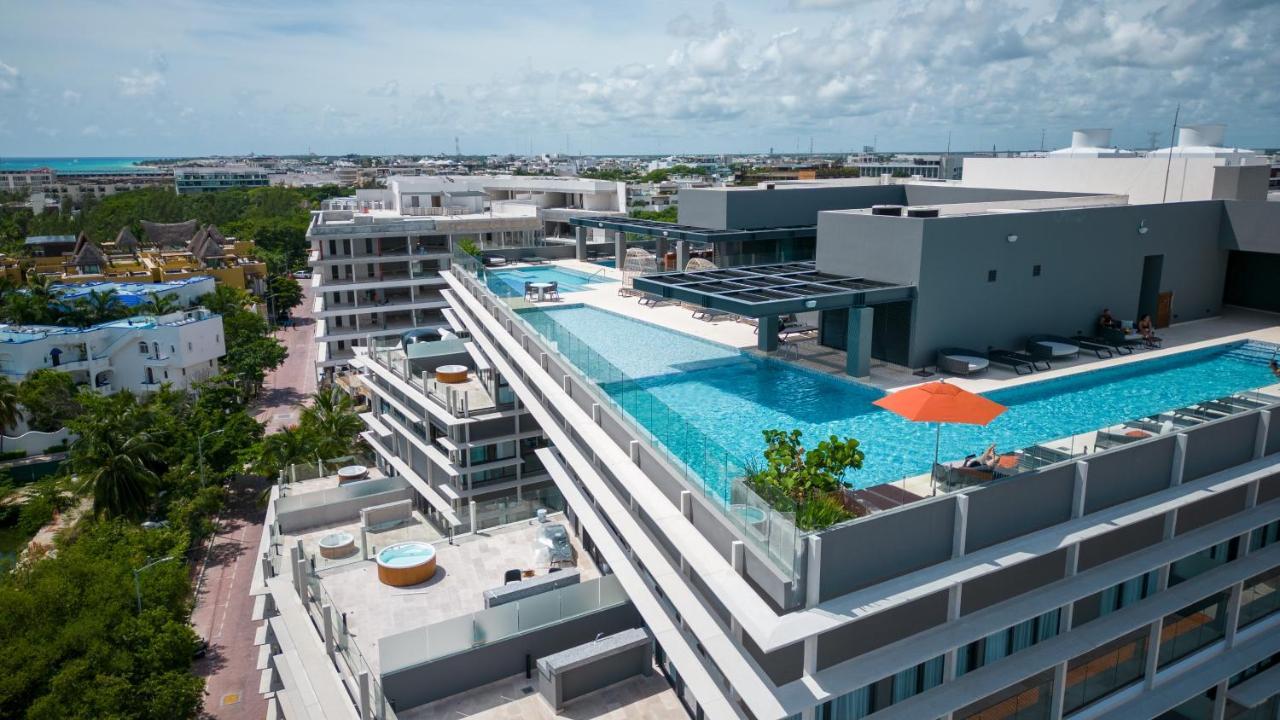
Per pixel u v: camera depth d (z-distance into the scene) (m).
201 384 74.44
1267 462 20.70
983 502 15.69
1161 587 20.89
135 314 90.50
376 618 25.27
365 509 35.78
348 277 80.75
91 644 31.95
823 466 15.76
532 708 21.69
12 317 87.12
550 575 25.75
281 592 28.83
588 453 25.09
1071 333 33.81
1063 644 18.66
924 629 16.06
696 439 17.61
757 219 46.47
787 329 36.38
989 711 18.48
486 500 42.91
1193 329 36.62
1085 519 17.20
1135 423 18.38
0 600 33.22
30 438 69.56
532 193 107.75
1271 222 36.34
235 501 60.41
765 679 14.61
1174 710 23.48
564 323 39.97
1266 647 23.31
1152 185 45.19
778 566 14.22
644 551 18.97
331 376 80.06
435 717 21.44
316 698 22.86
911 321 29.64
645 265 52.88
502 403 42.75
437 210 96.38
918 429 23.75
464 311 49.50
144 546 44.00
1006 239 30.80
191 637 35.19
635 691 22.09
